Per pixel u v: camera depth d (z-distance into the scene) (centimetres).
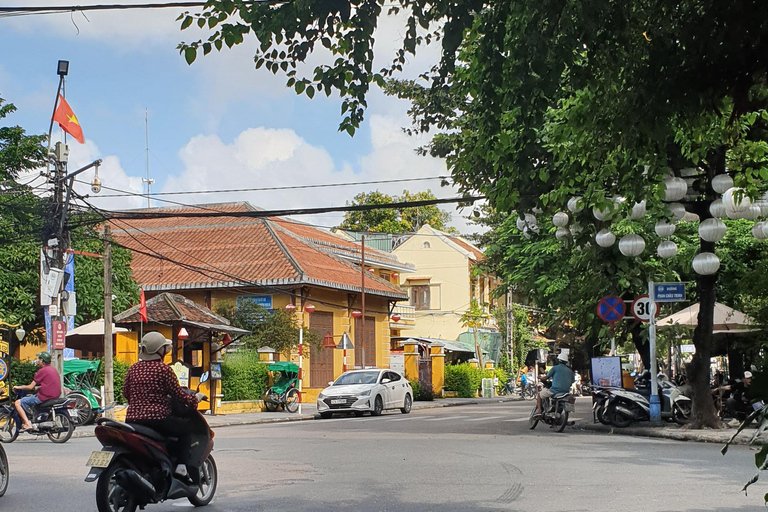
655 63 738
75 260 3164
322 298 4084
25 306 2970
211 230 4394
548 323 3169
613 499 960
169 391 864
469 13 742
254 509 912
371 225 6862
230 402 3077
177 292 4025
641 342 2478
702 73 702
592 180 1148
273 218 4572
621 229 2055
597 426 2150
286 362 3378
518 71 773
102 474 807
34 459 1426
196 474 891
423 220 6944
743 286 952
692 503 930
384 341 4716
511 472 1208
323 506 925
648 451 1512
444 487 1062
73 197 2331
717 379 2614
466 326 6056
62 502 966
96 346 2995
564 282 2648
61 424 1848
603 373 2253
